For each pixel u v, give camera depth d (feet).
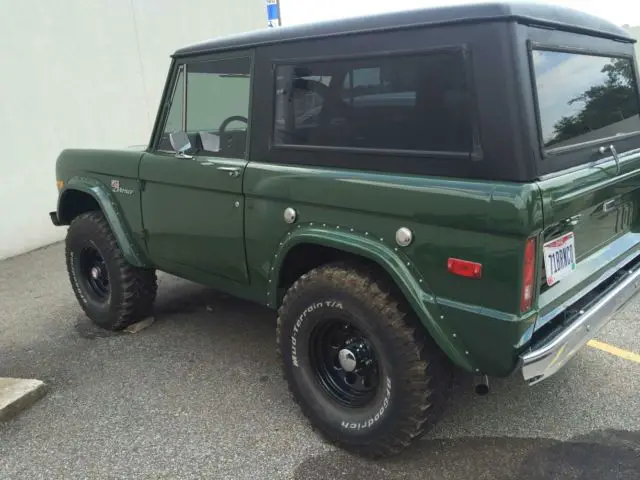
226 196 10.02
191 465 8.71
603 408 9.70
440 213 7.07
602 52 8.82
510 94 6.67
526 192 6.44
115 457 8.98
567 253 7.60
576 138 7.95
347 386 9.02
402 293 8.03
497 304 6.87
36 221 22.08
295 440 9.22
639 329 12.64
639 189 9.69
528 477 8.11
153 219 11.81
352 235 8.14
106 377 11.56
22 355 12.75
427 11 7.30
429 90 7.34
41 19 21.27
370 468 8.46
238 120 9.86
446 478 8.17
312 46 8.64
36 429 9.83
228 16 30.66
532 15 6.98
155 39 26.23
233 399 10.52
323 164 8.61
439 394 7.99
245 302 15.49
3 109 20.44
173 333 13.57
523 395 10.19
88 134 23.58
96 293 14.20
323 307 8.50
